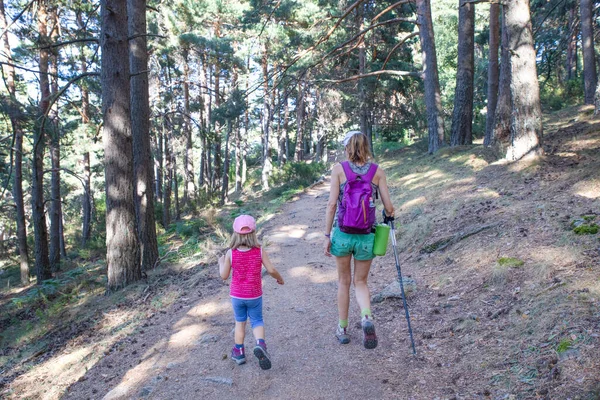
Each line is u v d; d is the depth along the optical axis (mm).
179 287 7871
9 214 30547
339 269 4238
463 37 16156
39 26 15312
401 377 3652
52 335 7820
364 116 23656
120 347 5637
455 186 9328
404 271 6152
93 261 18547
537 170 8195
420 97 24922
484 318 4141
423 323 4484
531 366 3238
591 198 5902
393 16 22281
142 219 10742
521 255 4953
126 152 9078
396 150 24297
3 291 16906
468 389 3277
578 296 3744
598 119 11305
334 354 4219
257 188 33688
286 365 4137
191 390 3939
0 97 12539
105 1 8773
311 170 24281
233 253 4121
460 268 5449
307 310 5508
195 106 26234
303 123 38438
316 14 21125
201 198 24156
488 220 6453
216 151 26828
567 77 28781
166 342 5215
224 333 5137
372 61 22562
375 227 3990
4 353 7762
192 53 24953
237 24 24219
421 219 7887
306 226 11562
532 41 8984
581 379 2900
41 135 11008
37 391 5215
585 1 19328
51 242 18938
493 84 15031
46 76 14602
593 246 4516
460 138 16422
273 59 25125
